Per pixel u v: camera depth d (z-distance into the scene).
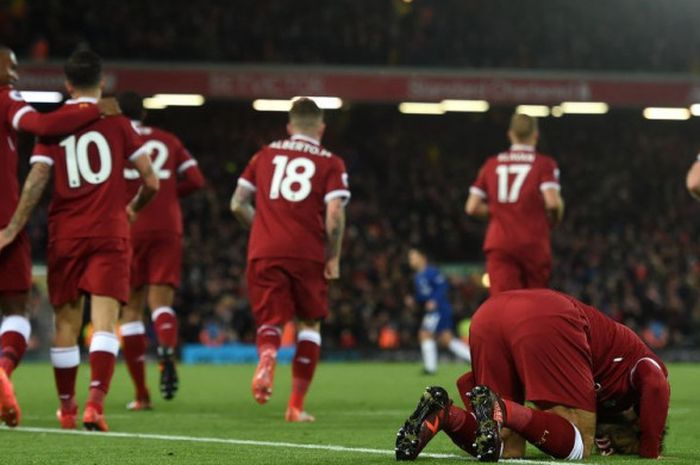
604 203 88.19
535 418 13.66
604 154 94.00
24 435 18.38
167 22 82.38
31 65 70.38
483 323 14.47
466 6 88.50
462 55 85.94
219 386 36.28
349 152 90.44
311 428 20.20
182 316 65.19
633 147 94.44
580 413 14.05
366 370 50.06
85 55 19.53
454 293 70.12
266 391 20.11
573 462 13.87
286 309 21.22
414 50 84.56
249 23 83.81
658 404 14.51
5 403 17.19
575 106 85.25
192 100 78.31
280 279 21.11
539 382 14.00
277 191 21.41
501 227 25.98
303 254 21.22
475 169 90.88
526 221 25.86
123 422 21.50
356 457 14.82
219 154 87.31
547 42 88.06
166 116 90.31
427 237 81.50
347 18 86.31
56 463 14.45
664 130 96.12
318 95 76.44
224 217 79.06
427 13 87.38
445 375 45.16
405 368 52.56
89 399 18.98
